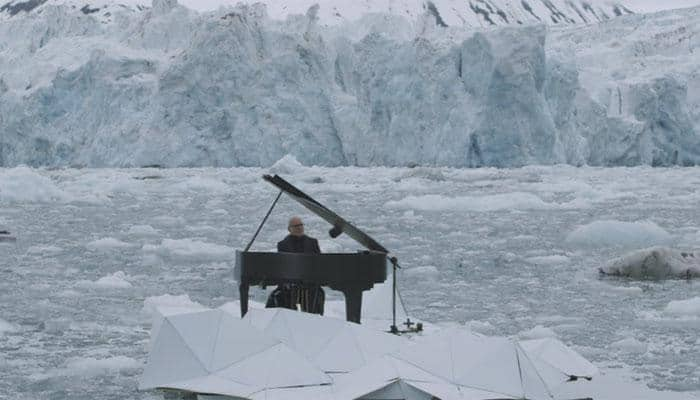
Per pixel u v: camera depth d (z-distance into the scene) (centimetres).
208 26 10962
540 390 1107
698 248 3300
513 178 8519
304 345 1225
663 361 1413
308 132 11031
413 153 10581
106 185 7394
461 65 10469
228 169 10269
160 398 1146
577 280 2430
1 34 16325
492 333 1650
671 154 12469
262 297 2070
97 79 11431
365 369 1123
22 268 2630
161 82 10794
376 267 1401
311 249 1479
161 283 2316
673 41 15412
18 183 6162
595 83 12850
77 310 1880
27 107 11625
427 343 1145
